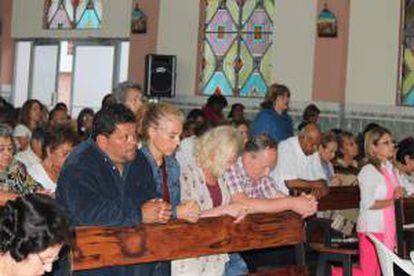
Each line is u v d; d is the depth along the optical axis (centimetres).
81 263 314
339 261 509
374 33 1135
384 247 388
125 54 1360
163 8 1291
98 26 1378
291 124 794
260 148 445
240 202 412
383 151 557
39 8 1453
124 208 331
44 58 1456
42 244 222
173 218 356
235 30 1262
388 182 558
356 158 870
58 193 327
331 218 686
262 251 558
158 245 346
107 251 324
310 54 1173
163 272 369
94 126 338
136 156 349
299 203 432
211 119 778
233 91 1258
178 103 1284
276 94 771
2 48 1490
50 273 279
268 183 466
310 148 654
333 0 1155
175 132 370
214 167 404
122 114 334
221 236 380
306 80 1174
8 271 224
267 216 411
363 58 1141
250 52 1248
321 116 1160
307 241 596
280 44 1201
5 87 1500
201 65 1280
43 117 800
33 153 506
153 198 351
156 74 1229
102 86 1383
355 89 1145
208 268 401
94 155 332
